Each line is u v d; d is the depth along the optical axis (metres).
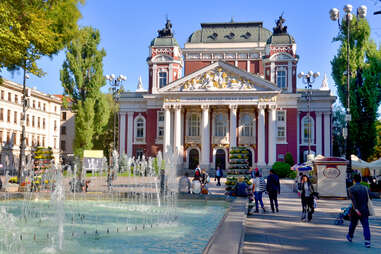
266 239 11.01
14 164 59.66
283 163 46.94
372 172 38.69
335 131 84.31
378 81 45.69
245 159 25.03
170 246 10.19
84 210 17.86
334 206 19.45
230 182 23.62
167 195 22.30
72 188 24.17
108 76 41.31
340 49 50.69
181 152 52.28
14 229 12.99
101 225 13.74
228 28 61.72
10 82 58.50
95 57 53.47
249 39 60.16
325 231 12.47
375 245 10.41
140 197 22.31
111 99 77.31
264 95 50.28
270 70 54.44
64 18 19.06
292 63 54.09
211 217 15.70
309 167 26.94
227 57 59.59
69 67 52.91
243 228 10.78
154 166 46.22
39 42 18.23
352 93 45.38
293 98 52.81
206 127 50.94
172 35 58.94
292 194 27.11
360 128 44.81
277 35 55.31
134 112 58.28
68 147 80.94
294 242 10.65
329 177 22.94
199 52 59.81
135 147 57.69
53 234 11.98
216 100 51.09
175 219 15.13
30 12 17.38
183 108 53.06
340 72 50.12
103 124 54.19
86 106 52.09
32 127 66.06
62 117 81.81
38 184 26.48
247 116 53.59
